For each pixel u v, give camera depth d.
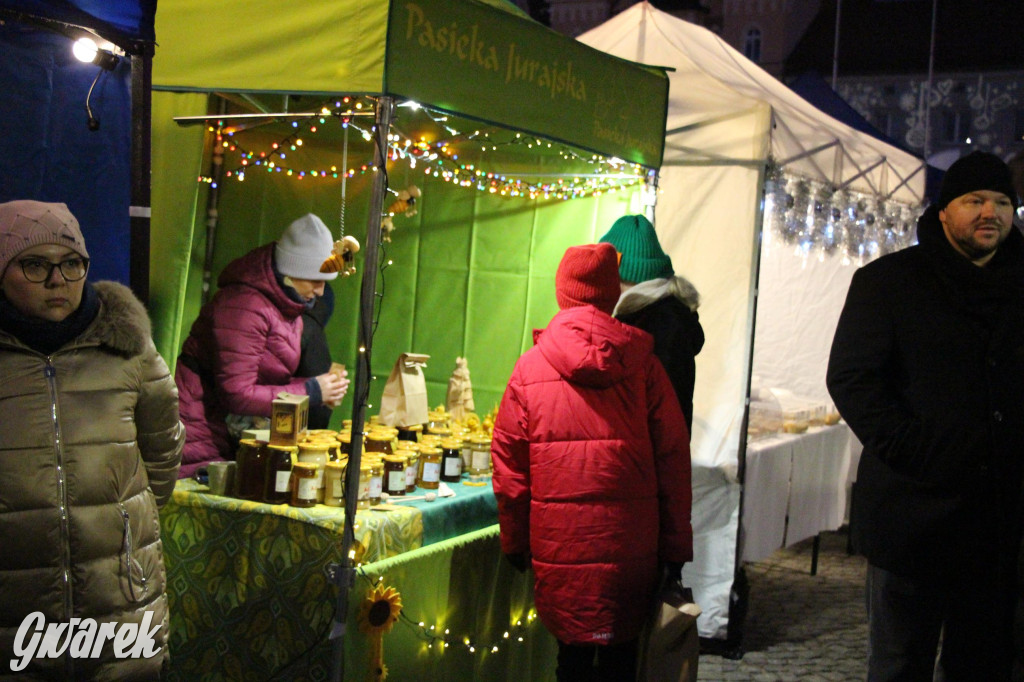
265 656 2.93
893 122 27.61
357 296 4.84
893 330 2.91
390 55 2.66
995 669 2.81
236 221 4.41
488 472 3.89
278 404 3.08
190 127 3.52
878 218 6.93
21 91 2.66
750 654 4.81
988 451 2.76
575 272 2.95
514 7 3.57
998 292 2.81
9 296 2.16
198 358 3.52
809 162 5.62
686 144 5.03
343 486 2.94
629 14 5.53
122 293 2.34
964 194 2.84
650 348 2.95
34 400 2.15
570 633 2.81
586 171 4.61
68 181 2.74
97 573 2.22
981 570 2.78
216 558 3.04
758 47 30.62
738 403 4.86
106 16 2.71
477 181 4.72
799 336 6.93
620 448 2.83
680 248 5.04
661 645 2.75
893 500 2.85
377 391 4.87
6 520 2.11
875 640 2.94
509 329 4.86
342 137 4.53
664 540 2.94
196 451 3.42
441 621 3.23
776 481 5.38
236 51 2.89
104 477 2.23
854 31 29.22
